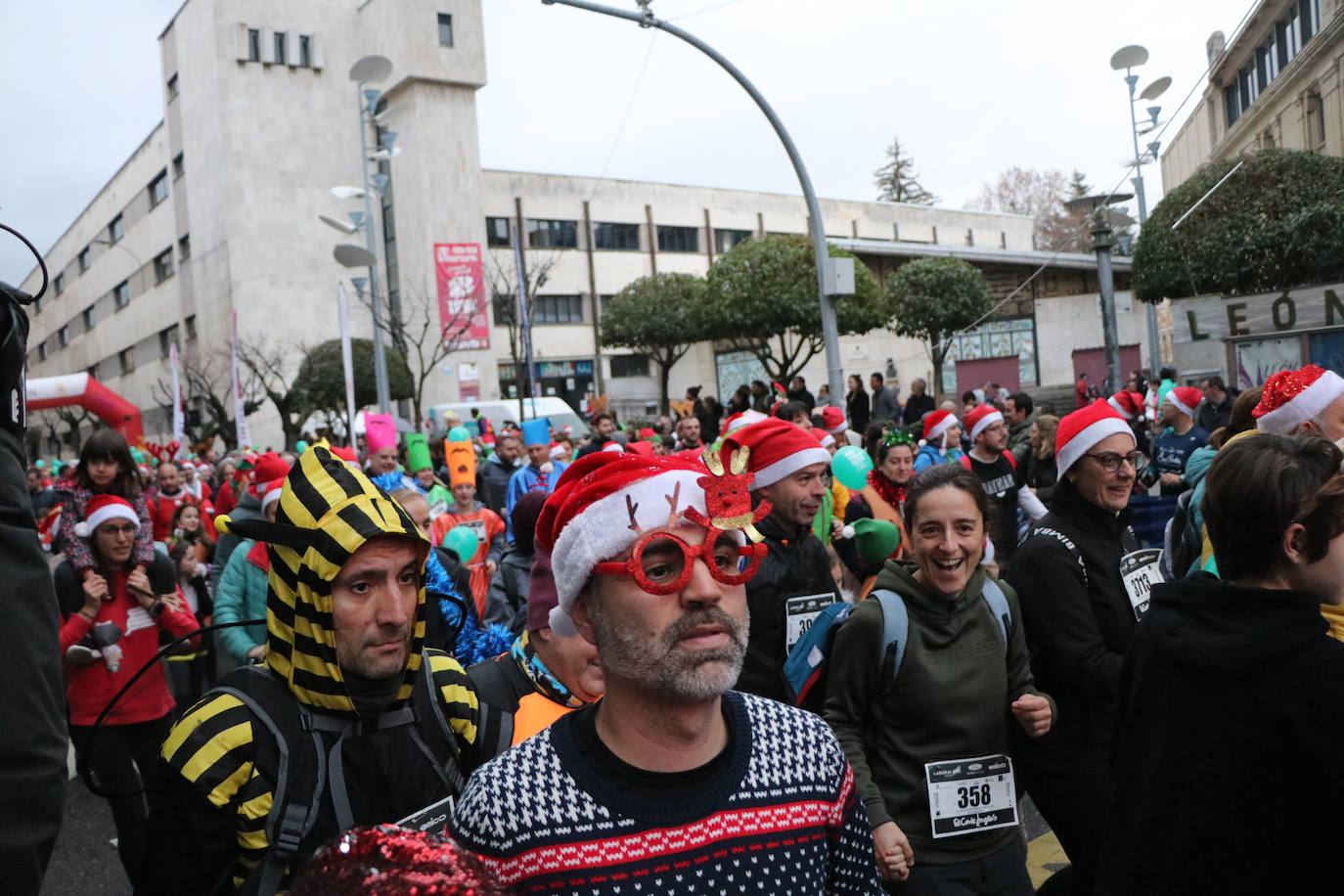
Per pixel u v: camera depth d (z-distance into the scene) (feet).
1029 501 27.61
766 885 5.51
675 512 5.73
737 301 125.39
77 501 17.07
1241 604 7.11
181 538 26.78
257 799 7.73
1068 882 12.36
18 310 5.87
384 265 159.43
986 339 140.26
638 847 5.44
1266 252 51.52
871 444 31.37
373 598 8.06
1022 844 11.59
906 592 11.40
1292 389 13.34
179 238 171.12
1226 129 63.36
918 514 11.30
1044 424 31.76
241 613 18.30
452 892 3.55
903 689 11.23
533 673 9.90
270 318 152.35
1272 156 51.37
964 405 60.80
